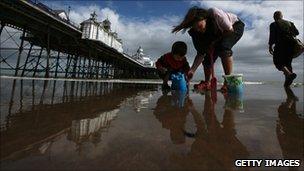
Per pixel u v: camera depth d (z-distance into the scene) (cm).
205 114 208
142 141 122
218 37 449
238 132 145
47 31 2466
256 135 139
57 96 335
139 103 282
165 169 88
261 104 279
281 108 249
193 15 432
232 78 428
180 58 505
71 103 266
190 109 237
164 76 523
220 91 460
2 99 273
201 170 88
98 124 162
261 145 121
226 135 138
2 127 143
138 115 200
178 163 93
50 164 90
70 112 206
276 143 124
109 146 113
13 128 141
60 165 89
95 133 137
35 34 2752
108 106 251
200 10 431
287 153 110
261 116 201
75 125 156
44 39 3003
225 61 455
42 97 314
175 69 511
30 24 2302
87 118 182
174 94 405
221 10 439
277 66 694
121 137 130
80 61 4153
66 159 95
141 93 438
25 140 119
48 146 111
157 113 211
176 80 481
